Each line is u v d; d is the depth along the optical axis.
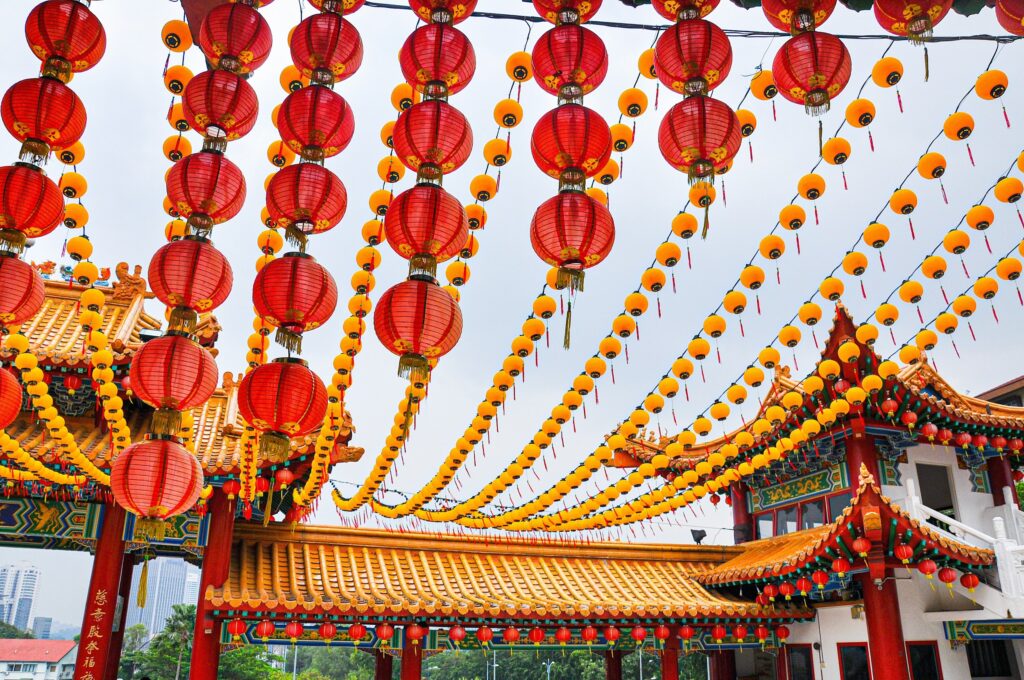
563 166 4.50
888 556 13.57
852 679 15.27
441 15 4.62
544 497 13.52
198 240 4.85
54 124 4.80
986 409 17.42
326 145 4.95
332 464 13.30
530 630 15.04
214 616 13.23
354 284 7.93
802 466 18.03
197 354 4.91
